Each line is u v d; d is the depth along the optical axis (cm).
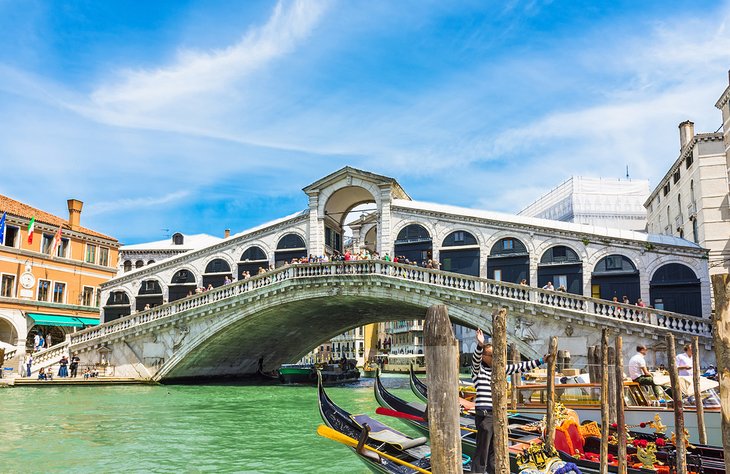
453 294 2256
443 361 478
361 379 3922
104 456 1133
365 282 2412
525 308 2127
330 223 3116
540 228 2558
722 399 428
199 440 1300
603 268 2441
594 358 1791
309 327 3294
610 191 4900
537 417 1102
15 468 1035
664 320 1959
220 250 3173
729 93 2509
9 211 3141
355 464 1065
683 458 682
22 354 2972
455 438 471
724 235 2522
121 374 2745
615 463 777
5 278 3064
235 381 3250
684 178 2872
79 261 3516
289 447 1223
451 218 2717
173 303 2706
